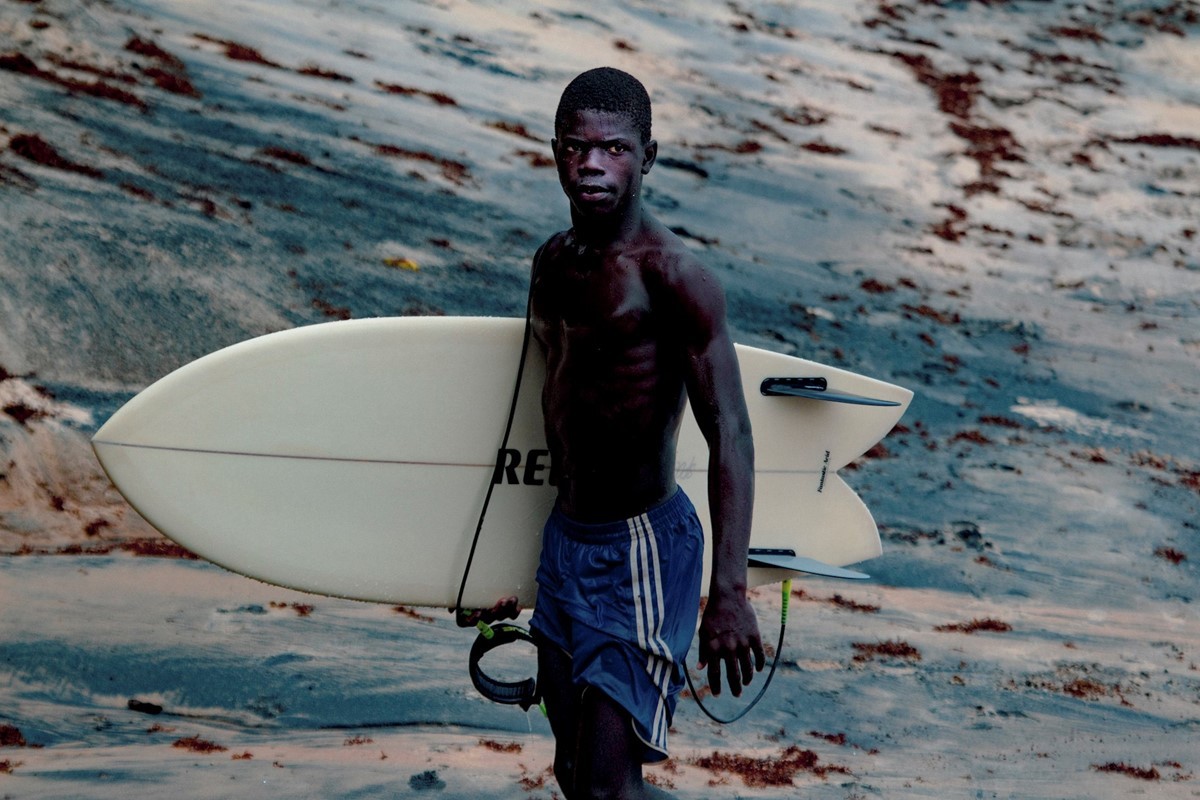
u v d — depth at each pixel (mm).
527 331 11797
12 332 26156
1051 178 55750
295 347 11898
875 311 40656
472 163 42156
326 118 42188
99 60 40625
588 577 10750
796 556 13469
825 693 21219
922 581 26703
